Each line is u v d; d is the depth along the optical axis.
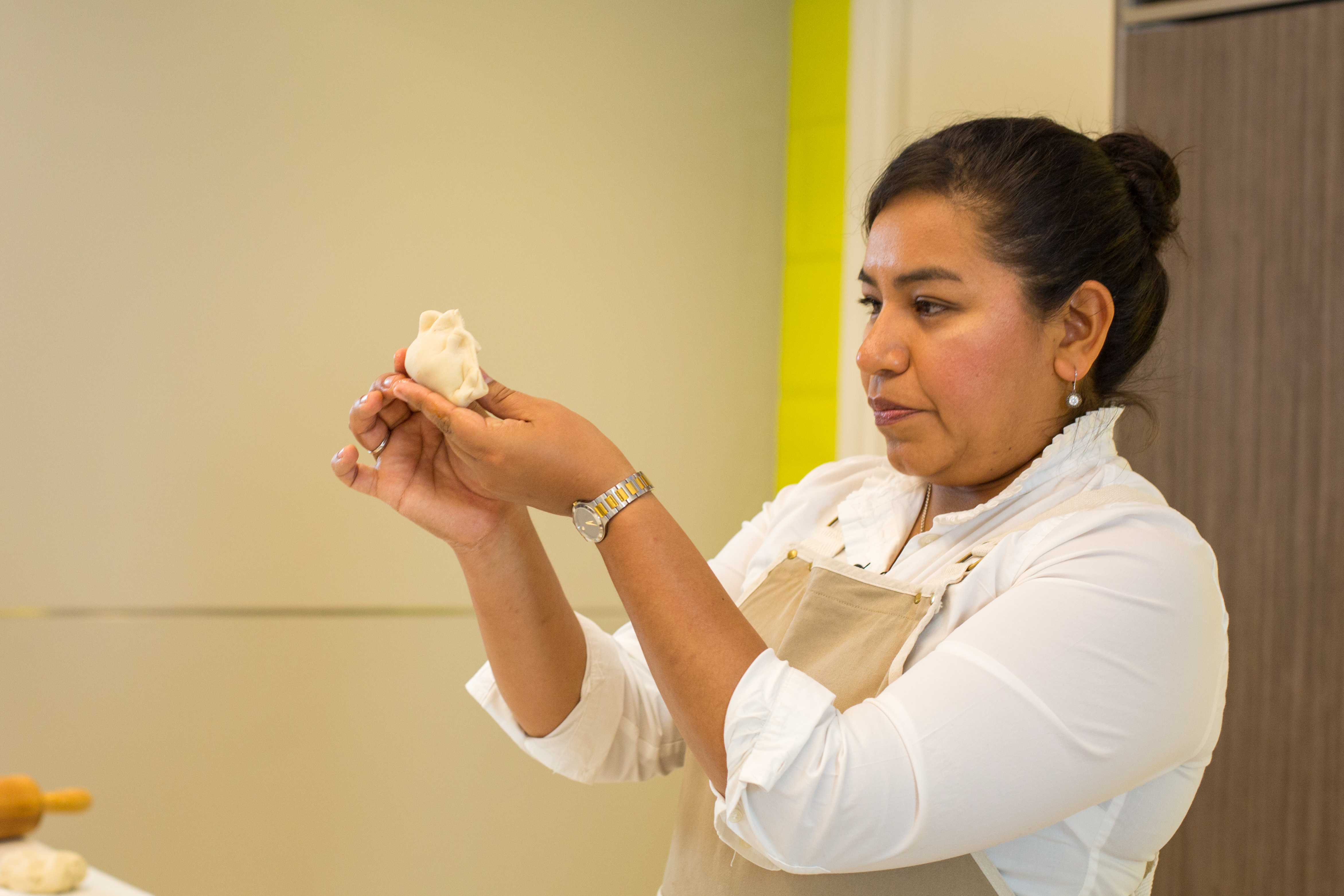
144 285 1.41
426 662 1.67
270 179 1.51
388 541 1.63
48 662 1.35
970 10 1.96
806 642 0.93
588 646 1.01
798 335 2.13
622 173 1.90
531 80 1.78
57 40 1.34
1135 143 0.93
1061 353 0.86
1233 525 1.63
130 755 1.41
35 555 1.34
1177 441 1.67
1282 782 1.59
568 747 1.00
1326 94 1.57
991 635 0.74
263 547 1.51
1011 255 0.83
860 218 2.01
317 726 1.56
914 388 0.86
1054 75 1.87
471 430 0.76
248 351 1.50
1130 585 0.75
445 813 1.70
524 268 1.78
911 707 0.72
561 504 0.78
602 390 1.89
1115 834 0.81
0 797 1.03
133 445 1.41
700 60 2.00
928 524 0.97
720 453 2.06
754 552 1.14
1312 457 1.58
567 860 1.85
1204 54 1.67
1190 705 0.75
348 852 1.60
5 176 1.31
